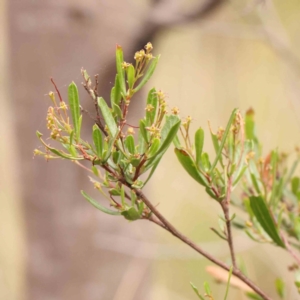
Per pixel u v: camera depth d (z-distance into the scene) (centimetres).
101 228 267
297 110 241
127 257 275
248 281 145
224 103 355
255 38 253
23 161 264
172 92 413
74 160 142
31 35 244
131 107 228
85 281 270
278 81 372
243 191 159
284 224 157
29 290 279
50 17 238
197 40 392
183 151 143
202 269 402
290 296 248
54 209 262
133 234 278
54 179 260
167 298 362
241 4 255
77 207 263
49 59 241
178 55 422
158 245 268
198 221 427
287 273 309
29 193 266
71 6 234
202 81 398
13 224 397
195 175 145
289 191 159
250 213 154
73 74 205
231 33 257
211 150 378
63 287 271
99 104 139
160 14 243
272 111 366
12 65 256
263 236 154
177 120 141
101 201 265
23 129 258
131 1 242
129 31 243
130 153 140
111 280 273
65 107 139
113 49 236
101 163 140
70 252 267
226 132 144
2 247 382
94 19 238
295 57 246
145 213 143
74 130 139
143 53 140
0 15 316
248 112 157
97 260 269
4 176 397
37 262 273
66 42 238
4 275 371
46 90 245
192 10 246
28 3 242
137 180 141
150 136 140
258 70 381
